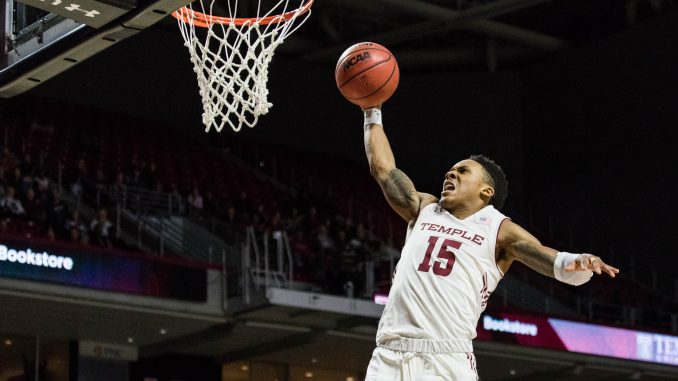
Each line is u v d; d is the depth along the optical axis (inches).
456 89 1178.6
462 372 170.9
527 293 973.8
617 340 858.8
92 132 964.0
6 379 759.1
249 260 735.7
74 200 808.9
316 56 1136.8
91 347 788.0
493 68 1136.8
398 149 1165.7
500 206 187.0
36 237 701.9
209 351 836.0
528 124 1153.4
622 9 1096.8
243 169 1050.1
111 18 280.5
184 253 810.2
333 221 943.0
